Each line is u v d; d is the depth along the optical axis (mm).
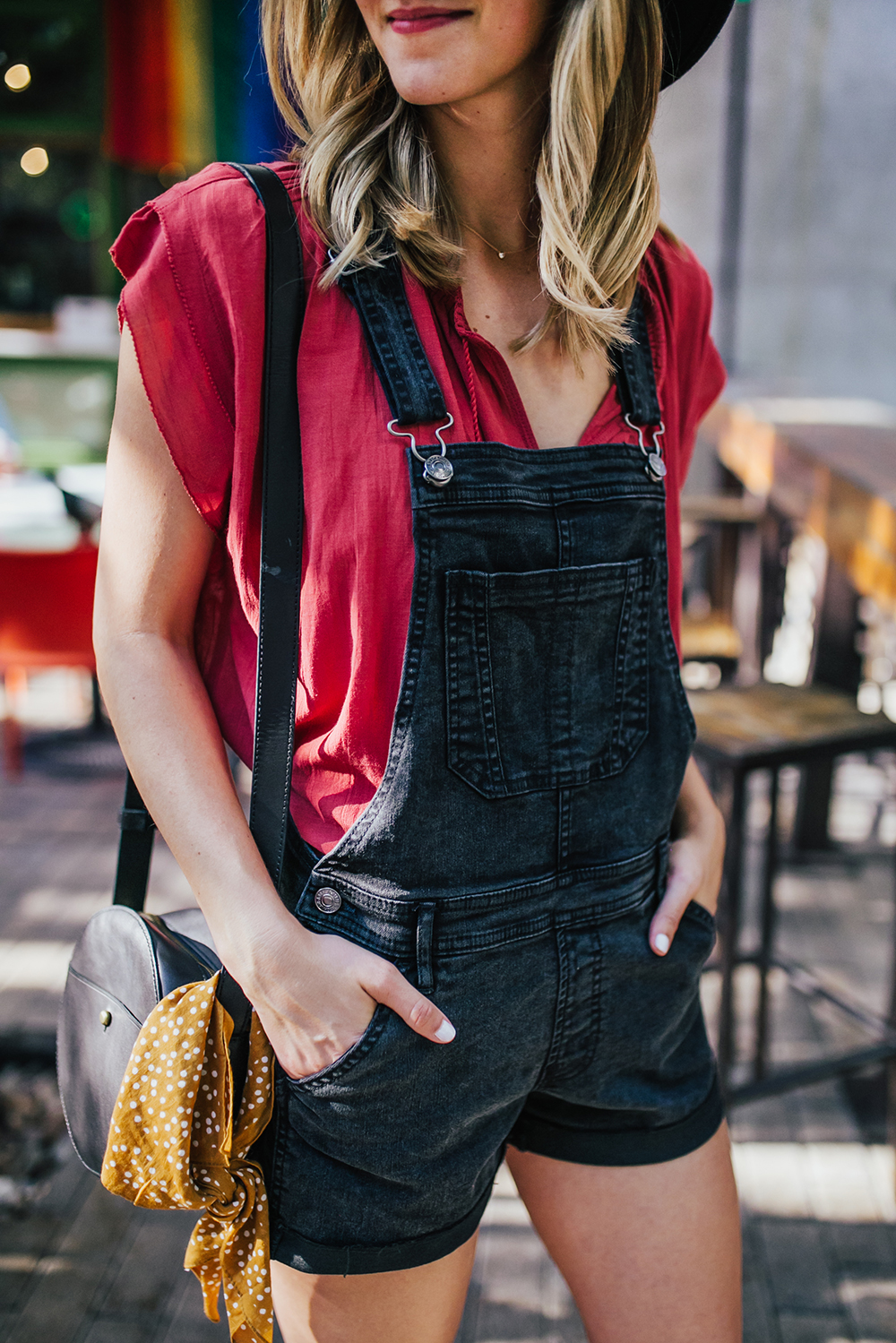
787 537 4152
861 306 7375
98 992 1069
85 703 4832
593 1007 1045
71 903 3303
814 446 3016
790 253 7355
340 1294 1029
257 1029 999
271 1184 1019
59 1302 1925
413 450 924
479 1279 2014
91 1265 2012
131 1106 978
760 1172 2301
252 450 957
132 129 5168
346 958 945
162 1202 993
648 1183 1136
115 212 5801
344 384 939
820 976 2979
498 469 945
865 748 2223
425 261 962
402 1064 956
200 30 4957
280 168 1011
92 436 5426
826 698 2436
